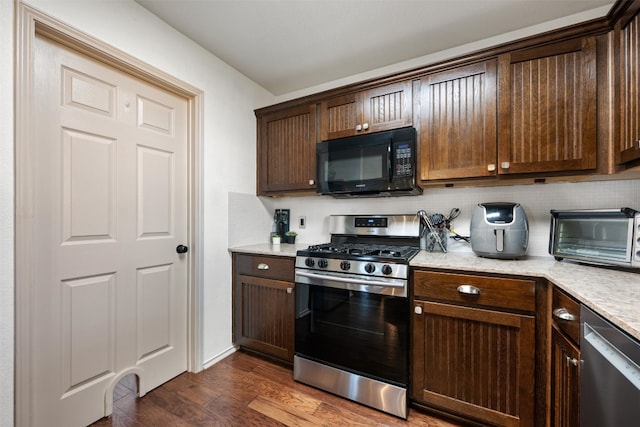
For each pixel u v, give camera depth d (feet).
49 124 4.12
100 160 4.74
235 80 7.28
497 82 4.95
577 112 4.43
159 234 5.71
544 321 4.00
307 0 4.99
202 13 5.33
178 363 6.10
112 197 4.91
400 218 6.64
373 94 6.12
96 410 4.70
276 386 5.74
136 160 5.28
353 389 5.25
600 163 4.31
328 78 7.84
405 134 5.62
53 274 4.20
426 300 4.78
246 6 5.15
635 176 4.61
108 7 4.65
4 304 3.61
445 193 6.43
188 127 6.24
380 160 5.89
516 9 5.18
